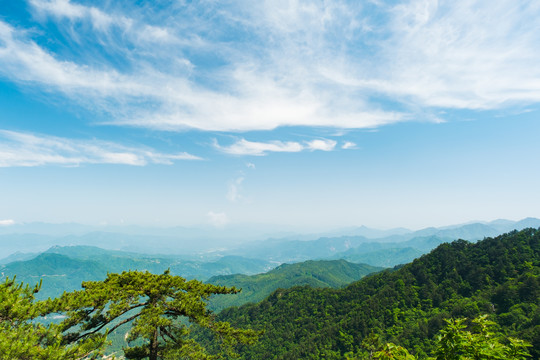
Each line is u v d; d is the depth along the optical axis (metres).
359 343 95.75
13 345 7.79
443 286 108.75
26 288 10.47
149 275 17.45
